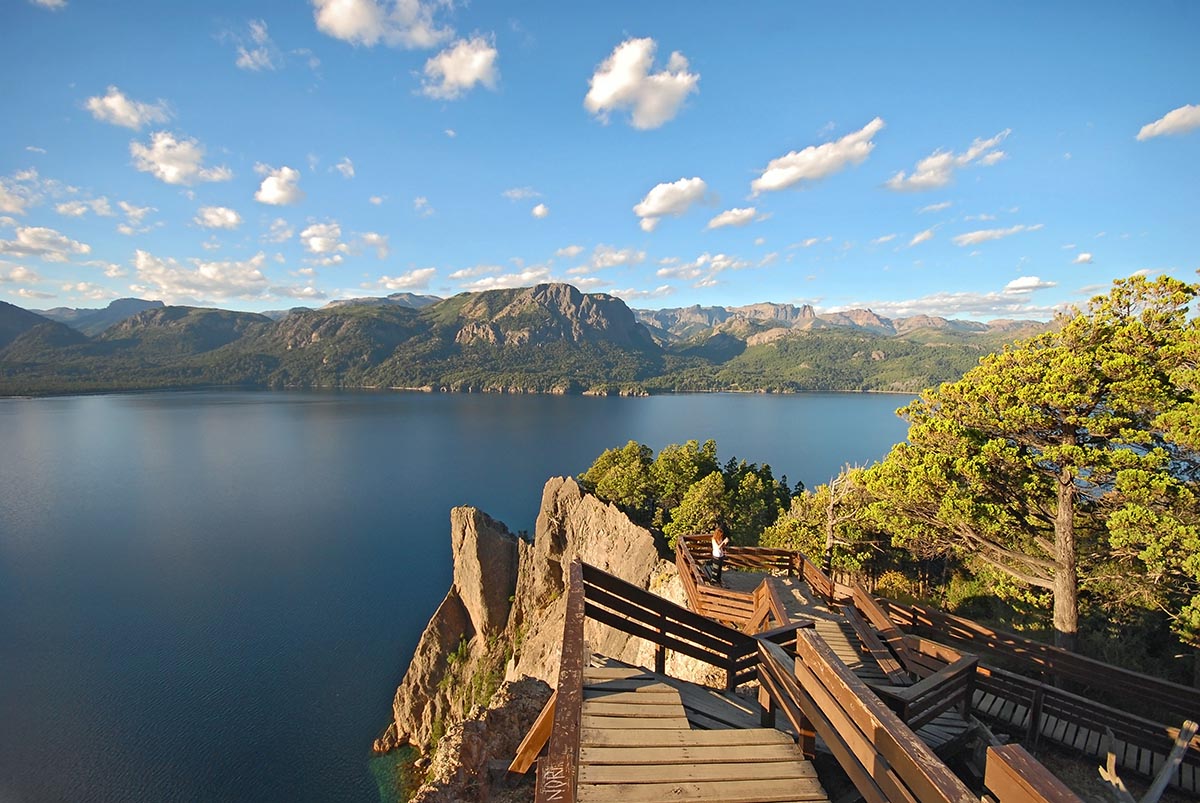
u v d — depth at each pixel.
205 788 34.09
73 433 191.25
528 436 186.50
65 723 39.53
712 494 46.47
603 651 25.36
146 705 41.59
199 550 74.44
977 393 15.35
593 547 37.53
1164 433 12.14
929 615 13.24
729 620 12.42
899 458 17.30
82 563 69.62
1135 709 13.16
